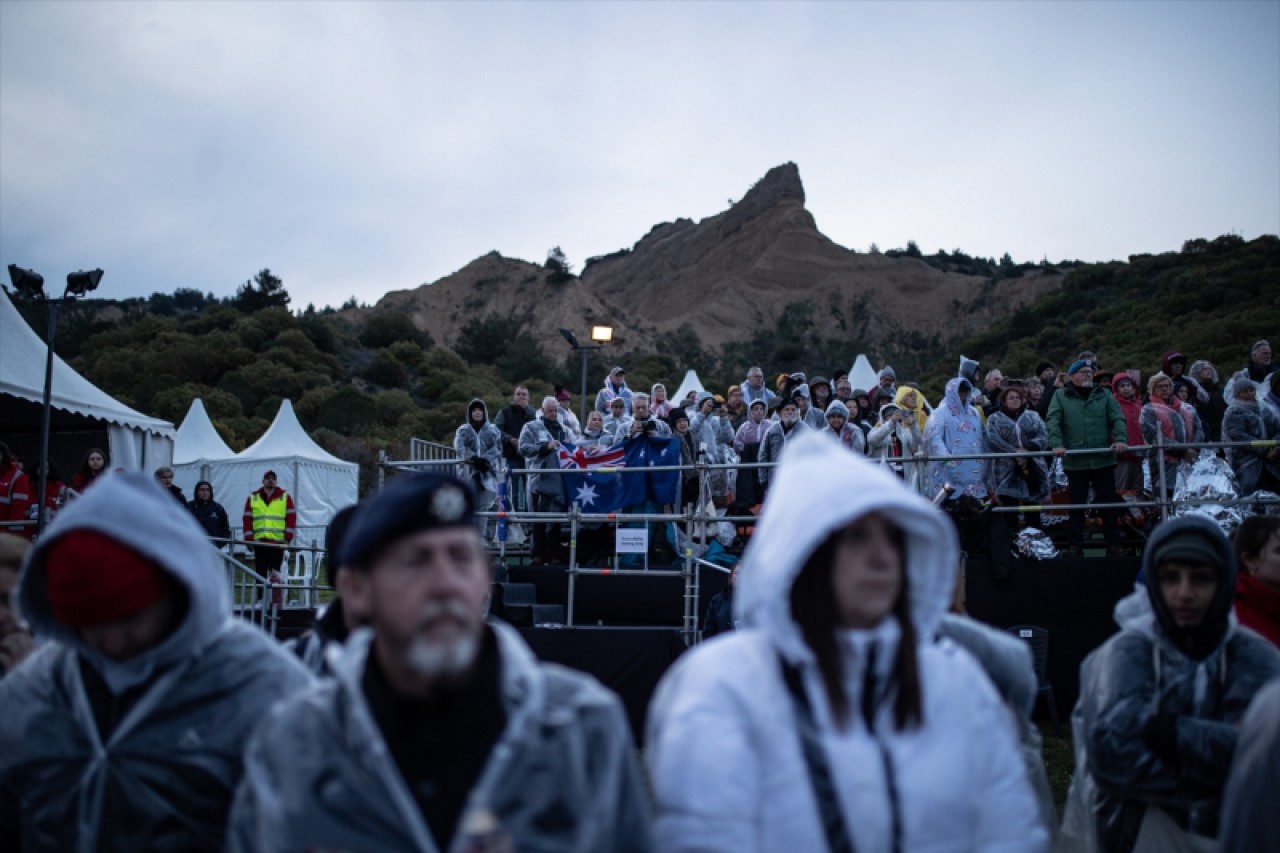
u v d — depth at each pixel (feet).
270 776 6.56
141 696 8.13
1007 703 10.13
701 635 31.73
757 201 620.49
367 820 6.25
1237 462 32.12
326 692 6.73
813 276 551.59
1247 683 10.03
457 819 6.34
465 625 6.47
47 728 8.16
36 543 7.94
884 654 7.50
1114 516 32.78
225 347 191.31
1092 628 30.35
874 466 7.79
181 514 8.23
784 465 8.05
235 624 8.72
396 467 38.99
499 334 294.87
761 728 7.29
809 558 7.66
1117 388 36.50
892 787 7.16
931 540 7.93
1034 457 32.27
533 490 38.17
